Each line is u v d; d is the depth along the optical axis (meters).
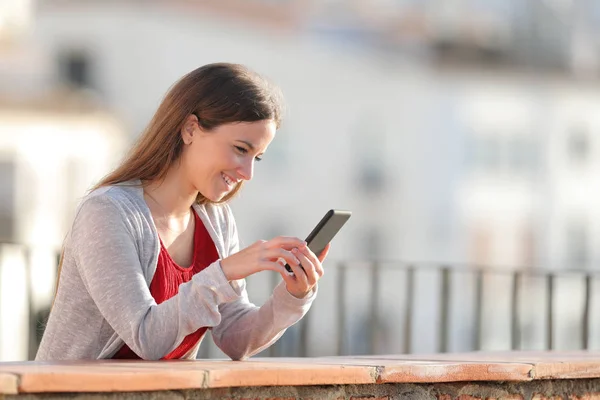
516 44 51.00
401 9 50.06
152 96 45.19
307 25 48.22
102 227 3.74
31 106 32.75
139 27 45.03
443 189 49.38
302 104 47.84
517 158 50.84
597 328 37.22
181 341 3.69
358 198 48.72
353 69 48.53
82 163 33.62
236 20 46.28
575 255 52.06
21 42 40.00
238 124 3.85
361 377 3.51
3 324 19.45
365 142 48.66
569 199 51.84
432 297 46.72
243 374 3.25
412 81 49.03
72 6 45.00
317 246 3.87
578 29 52.19
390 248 48.84
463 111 49.66
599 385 4.29
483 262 50.22
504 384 4.00
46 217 32.94
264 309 4.05
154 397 3.17
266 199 47.75
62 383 2.92
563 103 51.47
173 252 3.99
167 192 3.96
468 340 44.12
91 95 39.16
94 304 3.83
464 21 49.97
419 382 3.72
